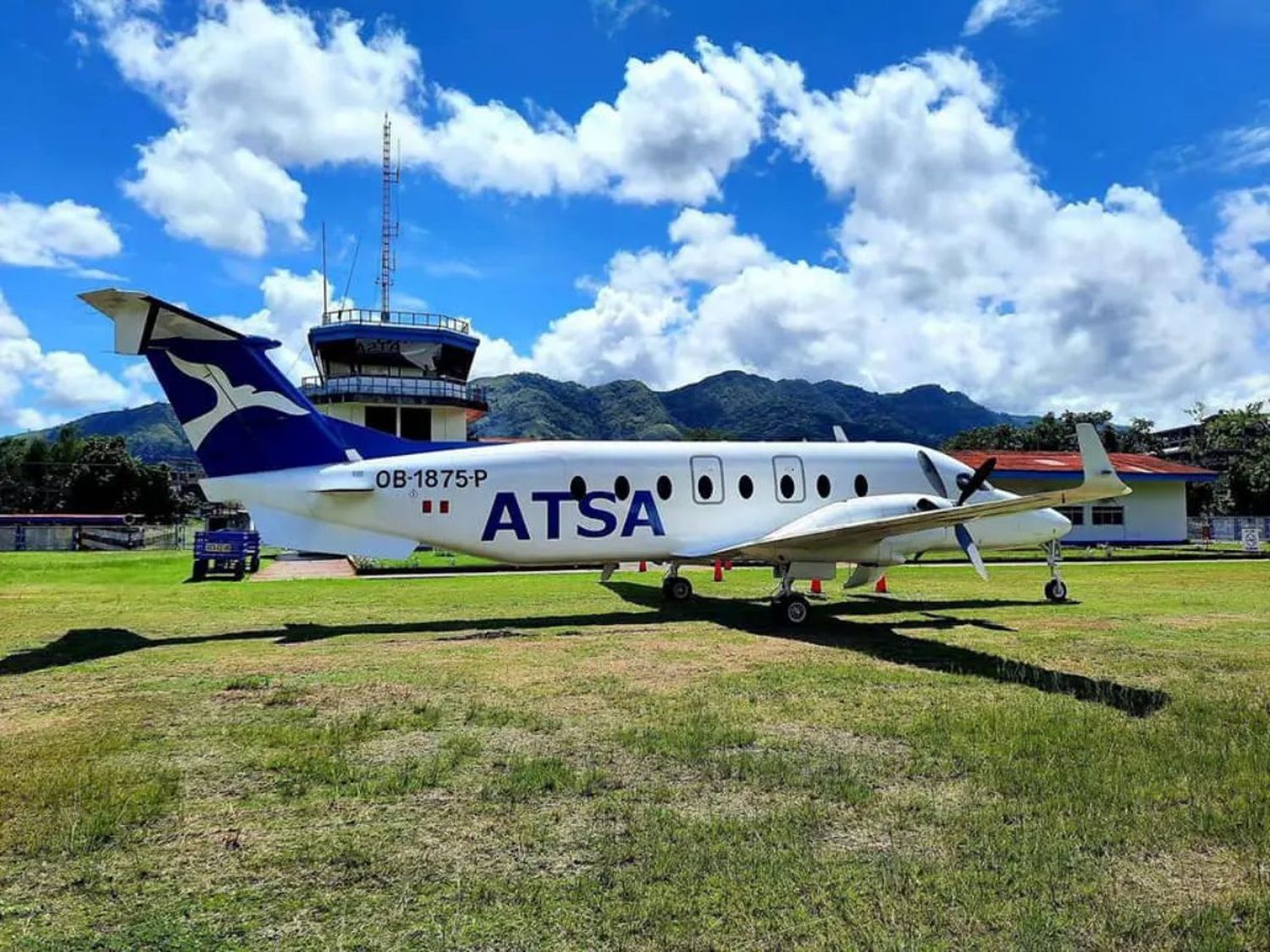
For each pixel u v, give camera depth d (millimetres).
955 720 7094
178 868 4289
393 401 43500
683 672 9336
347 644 11430
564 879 4148
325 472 13203
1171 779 5547
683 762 6035
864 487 16062
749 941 3559
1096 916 3770
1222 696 8000
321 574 26047
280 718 7340
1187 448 80312
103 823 4809
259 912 3830
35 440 97688
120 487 88375
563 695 8195
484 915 3797
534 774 5695
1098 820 4875
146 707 7730
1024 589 19109
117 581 22859
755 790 5434
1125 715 7305
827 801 5219
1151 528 39094
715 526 15047
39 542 52719
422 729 6961
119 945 3537
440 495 13602
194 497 109000
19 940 3572
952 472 16672
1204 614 14375
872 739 6598
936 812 5012
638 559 14953
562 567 27750
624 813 5031
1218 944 3521
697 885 4066
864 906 3848
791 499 15586
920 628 12852
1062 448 74750
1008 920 3723
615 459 14641
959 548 14664
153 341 12508
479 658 10227
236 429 12891
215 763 6020
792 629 12852
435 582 21516
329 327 43500
